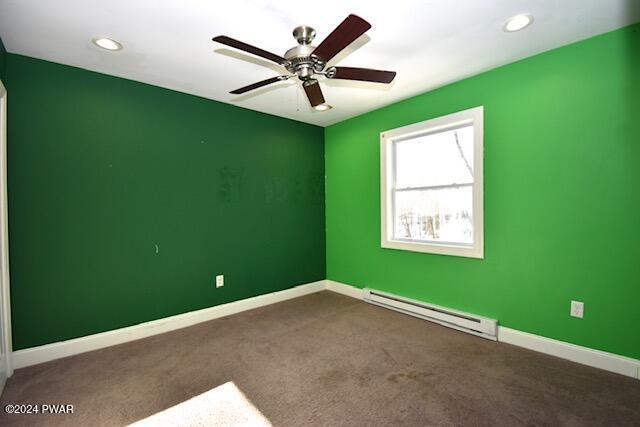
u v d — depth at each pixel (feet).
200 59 7.54
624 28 6.40
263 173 11.79
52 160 7.62
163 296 9.39
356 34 4.69
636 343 6.43
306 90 6.86
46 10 5.59
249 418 5.46
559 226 7.36
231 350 8.02
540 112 7.54
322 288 13.66
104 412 5.63
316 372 6.92
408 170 10.82
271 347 8.17
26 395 6.13
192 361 7.46
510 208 8.12
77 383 6.55
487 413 5.48
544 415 5.39
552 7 5.71
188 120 9.86
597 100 6.76
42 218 7.50
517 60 7.82
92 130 8.17
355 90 9.61
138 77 8.59
